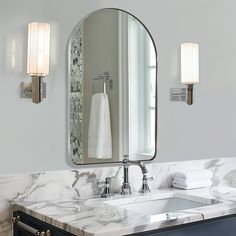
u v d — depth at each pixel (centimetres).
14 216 192
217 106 266
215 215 177
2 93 191
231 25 273
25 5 197
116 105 223
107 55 221
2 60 191
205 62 262
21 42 196
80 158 211
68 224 154
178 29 250
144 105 234
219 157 267
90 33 215
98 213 171
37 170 200
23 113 196
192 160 255
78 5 212
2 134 191
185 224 167
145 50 235
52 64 204
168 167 243
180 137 249
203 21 261
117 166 222
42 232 167
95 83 217
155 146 238
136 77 231
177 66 249
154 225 156
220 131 267
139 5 233
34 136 199
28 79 198
